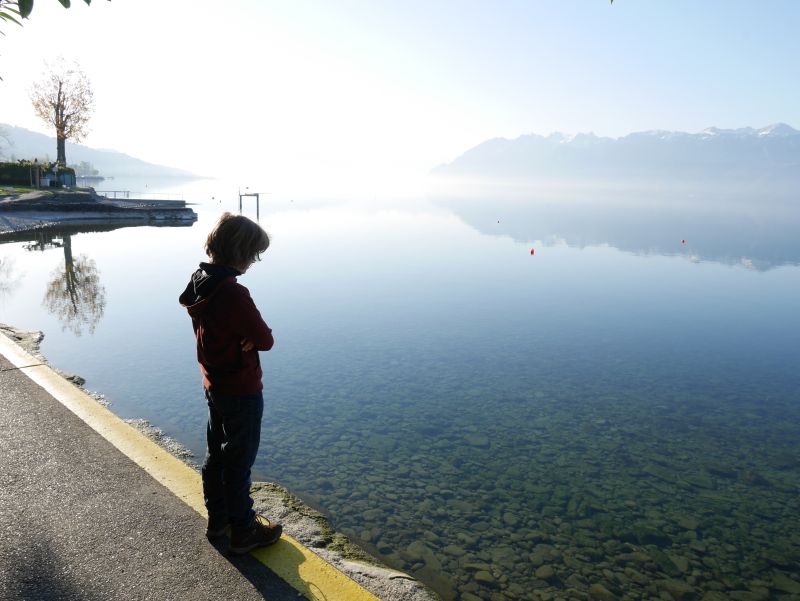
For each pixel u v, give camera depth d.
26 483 3.44
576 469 7.16
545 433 8.41
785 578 4.97
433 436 7.93
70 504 3.25
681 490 6.76
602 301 21.47
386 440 7.66
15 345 6.17
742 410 10.09
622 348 14.36
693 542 5.52
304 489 5.99
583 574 4.78
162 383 8.62
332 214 76.56
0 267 19.75
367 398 9.41
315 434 7.67
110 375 8.88
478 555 4.94
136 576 2.69
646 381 11.61
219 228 2.62
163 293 16.83
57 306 14.26
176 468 3.76
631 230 72.25
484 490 6.33
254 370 2.75
